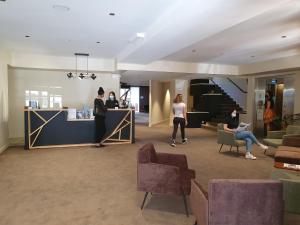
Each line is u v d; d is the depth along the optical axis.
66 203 3.31
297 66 7.21
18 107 7.91
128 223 2.82
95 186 3.93
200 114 11.75
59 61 7.70
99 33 5.03
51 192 3.67
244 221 2.00
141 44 5.20
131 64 8.13
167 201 3.42
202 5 3.09
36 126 6.56
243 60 8.37
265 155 6.02
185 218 2.96
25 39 5.55
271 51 6.80
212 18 3.56
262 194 1.99
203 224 2.14
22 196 3.52
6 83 6.81
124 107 7.71
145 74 9.64
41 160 5.41
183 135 7.62
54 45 6.18
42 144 6.64
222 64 9.31
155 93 12.79
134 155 5.95
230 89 12.12
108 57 7.93
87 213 3.04
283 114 8.73
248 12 3.34
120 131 7.34
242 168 4.93
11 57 7.18
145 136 8.89
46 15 3.96
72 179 4.23
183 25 3.85
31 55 7.39
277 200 2.01
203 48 6.43
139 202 3.38
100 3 3.46
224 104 11.70
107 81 8.77
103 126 6.88
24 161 5.31
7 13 3.87
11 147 6.73
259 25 4.36
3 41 5.73
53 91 8.23
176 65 8.77
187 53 7.18
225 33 4.93
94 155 5.91
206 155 6.00
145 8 3.65
